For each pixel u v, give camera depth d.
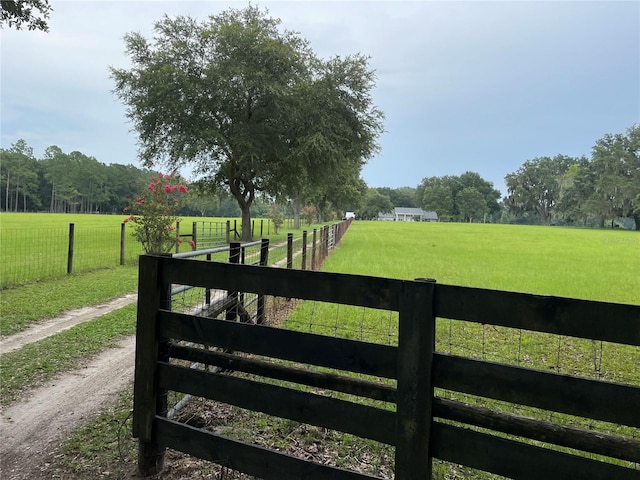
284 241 24.91
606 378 4.66
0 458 2.82
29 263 12.27
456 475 2.77
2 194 96.00
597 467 1.68
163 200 13.23
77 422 3.33
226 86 20.67
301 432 3.21
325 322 6.41
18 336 5.54
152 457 2.60
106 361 4.72
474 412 1.86
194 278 2.46
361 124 23.33
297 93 21.70
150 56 22.03
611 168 84.12
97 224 38.62
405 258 17.17
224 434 3.12
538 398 1.76
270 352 2.27
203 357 2.46
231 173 24.28
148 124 20.92
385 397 2.01
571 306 1.69
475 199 129.88
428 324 1.89
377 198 129.50
